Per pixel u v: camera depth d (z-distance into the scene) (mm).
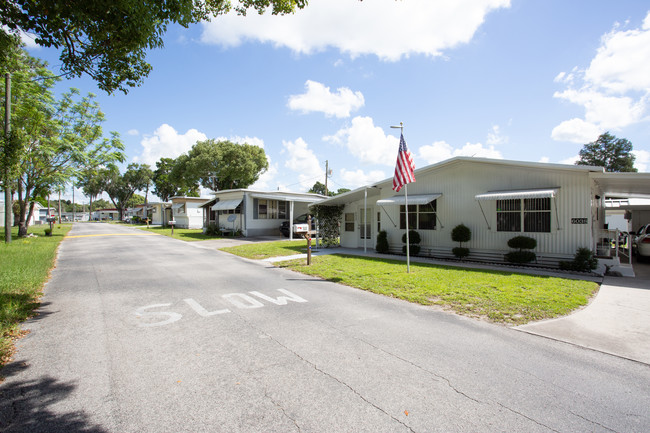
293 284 8125
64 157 22906
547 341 4422
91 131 24422
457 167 11852
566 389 3232
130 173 75125
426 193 12711
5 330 4633
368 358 3924
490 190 11000
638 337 4535
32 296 6684
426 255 12789
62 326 5000
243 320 5332
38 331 4781
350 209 16656
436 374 3533
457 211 11859
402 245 13492
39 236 23891
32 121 19906
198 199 37656
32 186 22734
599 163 42562
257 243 18969
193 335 4656
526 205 10297
